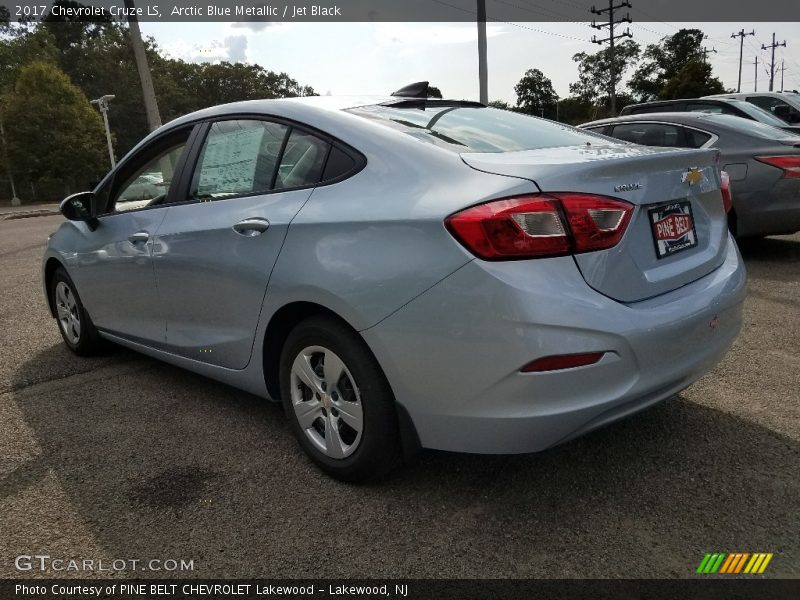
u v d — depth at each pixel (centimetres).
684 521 224
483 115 304
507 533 222
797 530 217
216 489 257
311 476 266
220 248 288
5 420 332
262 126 294
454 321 207
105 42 6038
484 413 210
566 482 252
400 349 221
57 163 3816
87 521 238
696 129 643
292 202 263
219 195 306
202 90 7900
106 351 443
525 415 204
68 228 421
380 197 233
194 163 325
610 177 216
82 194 386
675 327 219
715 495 239
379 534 224
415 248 215
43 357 441
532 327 197
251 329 281
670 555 207
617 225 212
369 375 234
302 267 247
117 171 382
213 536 226
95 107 5731
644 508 233
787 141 584
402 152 239
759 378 347
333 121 266
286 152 278
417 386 221
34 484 266
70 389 376
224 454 288
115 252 361
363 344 236
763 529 219
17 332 509
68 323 439
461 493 248
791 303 488
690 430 290
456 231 206
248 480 264
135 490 259
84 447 299
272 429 313
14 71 5059
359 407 241
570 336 198
